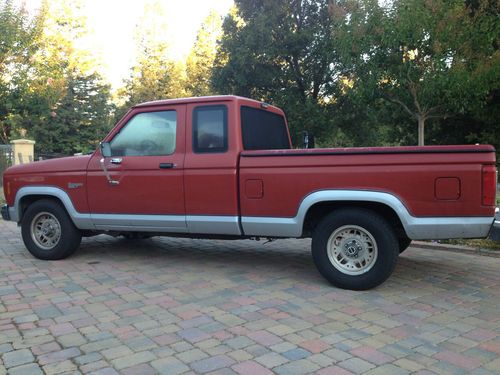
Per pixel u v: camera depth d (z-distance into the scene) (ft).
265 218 17.58
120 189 20.03
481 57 33.22
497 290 17.12
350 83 59.11
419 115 37.93
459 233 15.38
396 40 33.81
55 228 21.72
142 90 127.85
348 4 36.96
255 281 18.29
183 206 18.90
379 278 16.43
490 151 15.12
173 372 10.86
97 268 20.35
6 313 14.75
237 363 11.28
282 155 17.25
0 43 55.11
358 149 16.21
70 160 21.24
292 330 13.32
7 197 22.70
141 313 14.73
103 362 11.37
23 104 59.98
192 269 20.16
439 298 16.20
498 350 12.08
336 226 16.94
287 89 61.26
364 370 10.93
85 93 98.84
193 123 18.88
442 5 32.37
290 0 59.62
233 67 61.52
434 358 11.59
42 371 10.93
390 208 16.35
